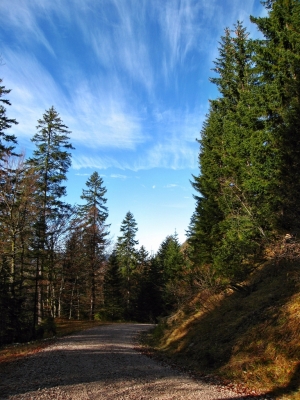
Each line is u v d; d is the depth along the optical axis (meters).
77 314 41.03
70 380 8.39
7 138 19.00
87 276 36.41
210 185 21.94
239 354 10.05
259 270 15.78
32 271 22.88
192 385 8.31
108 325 29.30
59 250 27.97
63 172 26.42
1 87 18.62
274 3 14.42
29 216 21.97
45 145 25.98
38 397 6.75
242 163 16.05
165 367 11.26
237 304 14.31
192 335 14.88
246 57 18.98
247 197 15.77
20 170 21.00
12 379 8.43
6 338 18.75
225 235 17.88
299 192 11.08
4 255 20.16
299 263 12.67
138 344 17.53
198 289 18.55
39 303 24.31
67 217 27.30
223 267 15.39
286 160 11.89
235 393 7.50
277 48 14.17
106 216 38.41
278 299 11.71
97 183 38.94
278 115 14.49
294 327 9.15
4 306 18.33
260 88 14.94
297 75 13.43
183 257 36.88
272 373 8.23
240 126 16.73
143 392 7.42
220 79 20.64
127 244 49.34
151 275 46.78
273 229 14.20
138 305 46.19
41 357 11.80
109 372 9.59
